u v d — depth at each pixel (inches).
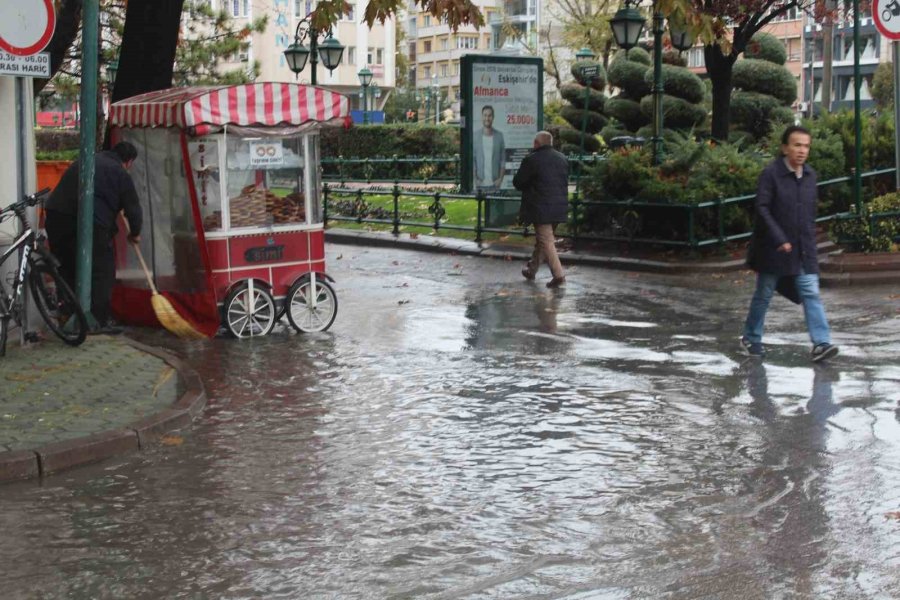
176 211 468.1
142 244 483.8
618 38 772.6
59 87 999.0
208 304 462.9
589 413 335.0
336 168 1636.3
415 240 831.7
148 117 459.5
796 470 274.4
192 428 323.0
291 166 476.1
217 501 257.4
